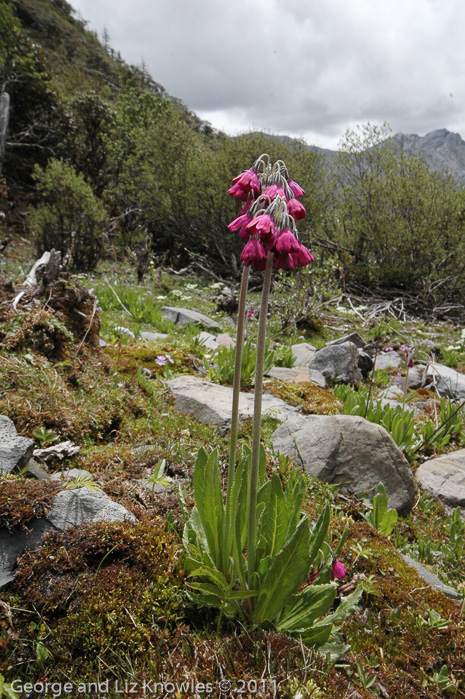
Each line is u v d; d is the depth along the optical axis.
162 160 15.85
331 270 11.03
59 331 4.32
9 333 4.07
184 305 10.45
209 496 1.95
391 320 11.31
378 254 14.30
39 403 3.38
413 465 4.47
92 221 12.50
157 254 16.69
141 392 4.41
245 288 1.81
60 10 53.28
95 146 17.92
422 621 2.26
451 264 13.55
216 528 1.97
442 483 3.97
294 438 3.80
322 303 10.30
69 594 1.81
